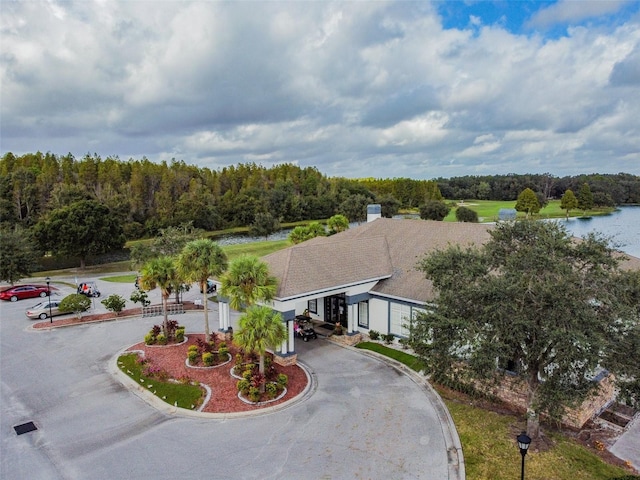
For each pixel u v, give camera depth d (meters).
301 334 25.17
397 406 17.30
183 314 31.95
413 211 134.75
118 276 50.53
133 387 19.31
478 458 13.84
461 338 14.49
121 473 13.20
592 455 14.20
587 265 14.84
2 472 13.35
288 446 14.51
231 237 91.25
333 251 26.16
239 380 19.41
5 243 40.41
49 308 30.89
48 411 17.22
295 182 130.75
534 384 14.88
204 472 13.16
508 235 15.96
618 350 12.70
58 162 102.50
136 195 86.88
